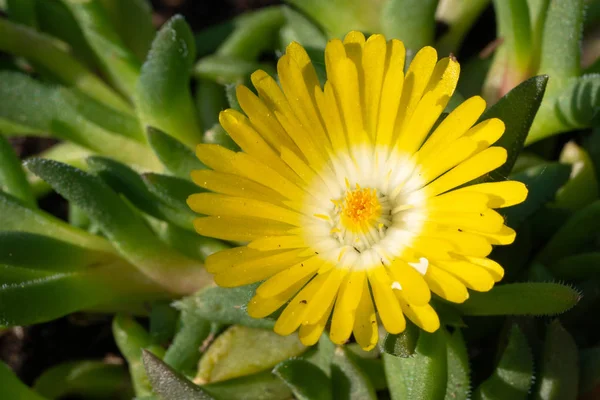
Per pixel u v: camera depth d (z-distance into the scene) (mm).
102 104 253
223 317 232
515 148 222
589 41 262
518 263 242
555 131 245
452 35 266
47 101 254
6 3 268
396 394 225
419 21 253
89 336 260
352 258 222
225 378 235
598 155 253
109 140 257
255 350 235
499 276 208
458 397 224
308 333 210
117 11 271
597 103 236
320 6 261
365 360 233
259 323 232
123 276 242
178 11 292
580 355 232
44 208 271
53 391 248
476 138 213
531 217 247
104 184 234
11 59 279
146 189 239
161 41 239
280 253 216
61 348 260
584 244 243
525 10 241
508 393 225
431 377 218
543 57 242
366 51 217
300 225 222
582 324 240
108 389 252
